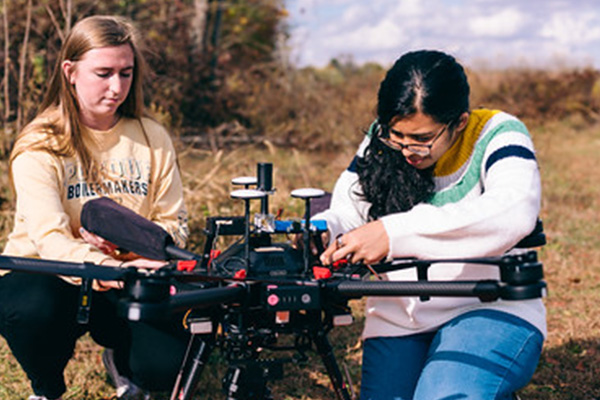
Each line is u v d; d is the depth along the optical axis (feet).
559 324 15.38
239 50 46.57
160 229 7.68
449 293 6.39
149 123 10.14
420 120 7.55
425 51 7.79
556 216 25.30
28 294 9.19
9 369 12.32
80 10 26.99
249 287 6.89
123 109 9.89
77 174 9.47
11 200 19.40
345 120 35.83
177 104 32.12
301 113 36.86
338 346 13.80
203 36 37.35
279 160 29.53
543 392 12.19
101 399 11.46
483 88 51.60
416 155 7.90
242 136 33.42
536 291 6.10
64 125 9.32
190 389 7.45
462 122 7.94
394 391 8.50
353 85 45.32
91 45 8.93
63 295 9.30
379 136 8.15
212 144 28.27
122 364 10.46
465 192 8.20
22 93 22.52
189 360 8.22
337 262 7.34
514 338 7.80
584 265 19.62
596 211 26.43
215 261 7.44
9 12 24.14
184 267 7.20
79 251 8.61
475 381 7.48
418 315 8.47
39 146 9.22
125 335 9.87
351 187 9.12
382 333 8.80
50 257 8.77
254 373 7.25
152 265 8.04
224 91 35.58
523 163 7.66
